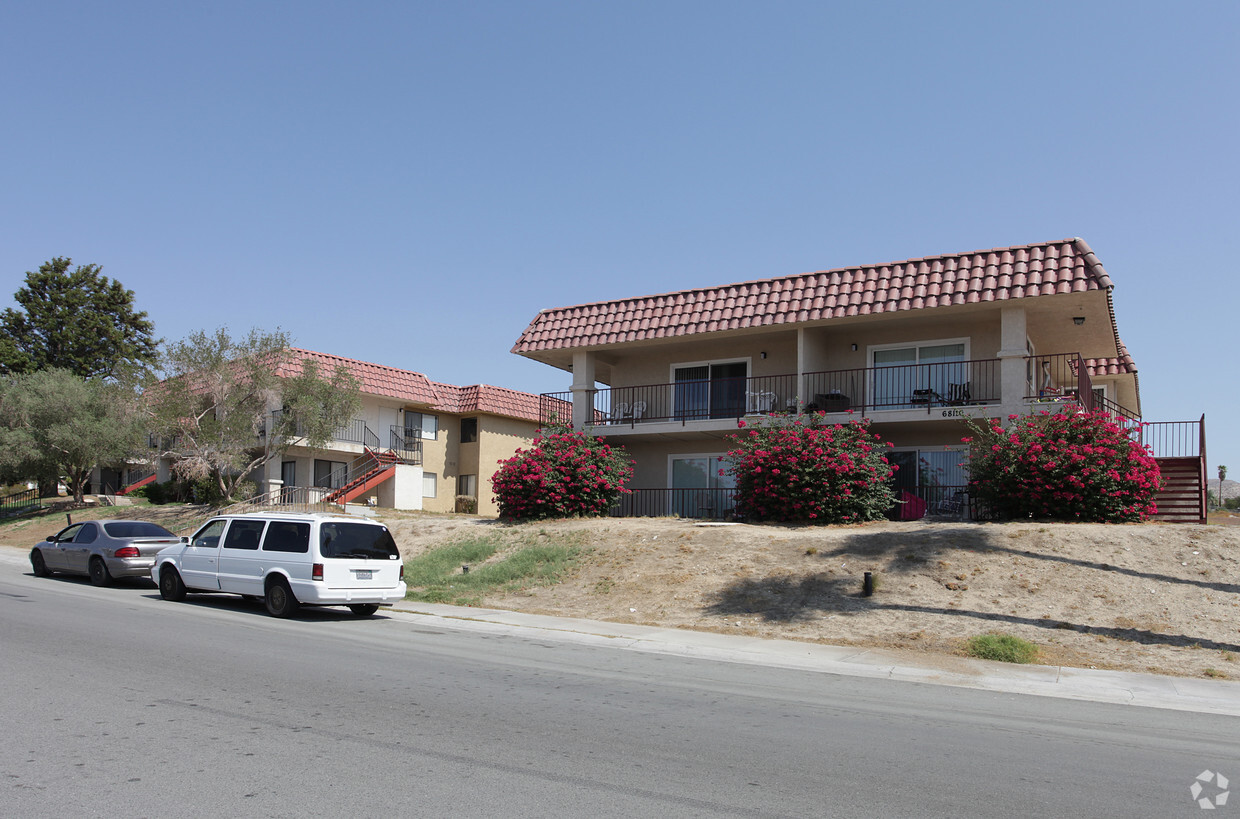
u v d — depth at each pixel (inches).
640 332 979.3
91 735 271.4
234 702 319.9
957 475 901.2
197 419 1250.0
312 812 208.4
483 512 1616.6
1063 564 581.9
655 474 1054.4
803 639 528.7
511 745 272.8
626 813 213.2
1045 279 786.2
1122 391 1239.5
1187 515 862.5
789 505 796.0
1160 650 470.6
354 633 518.9
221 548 625.6
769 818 212.7
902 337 929.5
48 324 2087.8
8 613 537.0
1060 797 236.1
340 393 1283.2
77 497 1576.0
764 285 946.1
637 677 406.6
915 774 254.4
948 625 524.1
